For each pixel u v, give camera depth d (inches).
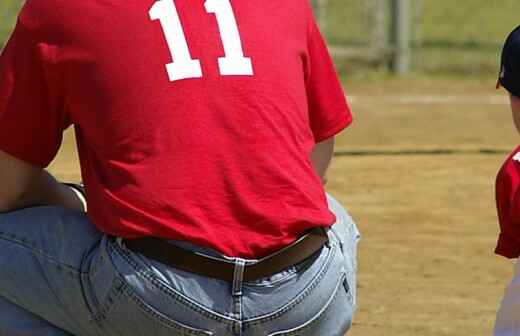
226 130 427.2
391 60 1664.6
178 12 438.6
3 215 461.7
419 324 652.7
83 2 438.0
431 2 2097.7
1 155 450.0
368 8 1895.9
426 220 880.3
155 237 420.2
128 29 434.0
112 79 430.0
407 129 1268.5
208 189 422.9
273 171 428.5
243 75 434.0
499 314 464.4
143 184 422.0
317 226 431.5
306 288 430.0
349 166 1061.8
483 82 1593.3
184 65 430.9
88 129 436.5
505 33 1876.2
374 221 876.6
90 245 442.0
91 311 437.4
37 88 442.0
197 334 422.6
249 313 422.9
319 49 477.1
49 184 479.5
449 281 733.3
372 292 709.9
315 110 481.7
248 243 421.4
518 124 471.2
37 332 458.3
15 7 1937.7
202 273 419.2
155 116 425.7
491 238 831.7
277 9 455.2
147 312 422.3
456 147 1155.3
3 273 450.6
